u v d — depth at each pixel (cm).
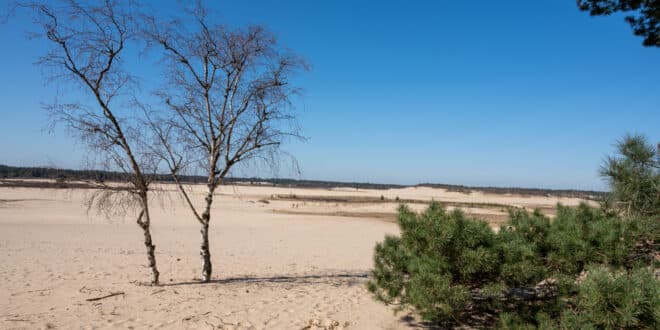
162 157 930
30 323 647
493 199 8769
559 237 492
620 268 411
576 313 412
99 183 884
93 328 628
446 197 9225
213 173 1005
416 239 553
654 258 443
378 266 604
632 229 431
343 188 16112
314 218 3659
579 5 766
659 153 452
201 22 923
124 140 876
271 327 637
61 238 1980
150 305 766
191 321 666
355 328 631
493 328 529
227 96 971
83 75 810
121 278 1059
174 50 919
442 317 520
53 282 972
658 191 436
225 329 627
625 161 457
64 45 803
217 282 1025
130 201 920
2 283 938
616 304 347
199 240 2125
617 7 721
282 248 1908
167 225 2847
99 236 2128
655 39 679
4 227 2316
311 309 745
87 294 852
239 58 952
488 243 510
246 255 1641
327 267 1377
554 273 489
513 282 500
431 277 498
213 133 975
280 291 919
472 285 542
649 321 341
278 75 994
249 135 977
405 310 695
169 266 1305
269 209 4806
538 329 449
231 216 3725
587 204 524
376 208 5200
